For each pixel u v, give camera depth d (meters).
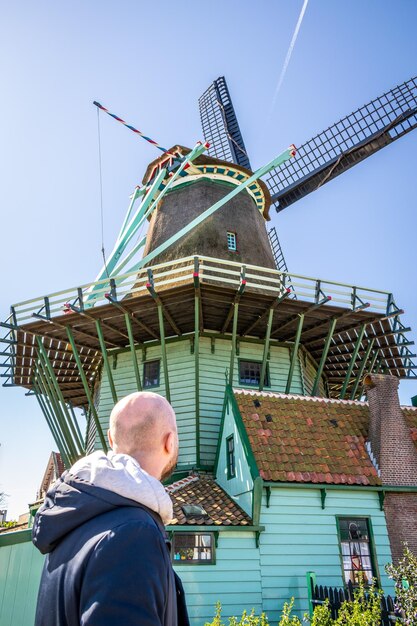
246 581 10.25
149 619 1.30
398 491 11.90
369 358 20.28
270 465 11.54
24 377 19.80
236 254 20.36
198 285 14.41
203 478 14.25
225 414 13.95
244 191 23.50
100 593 1.31
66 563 1.46
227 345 17.89
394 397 13.15
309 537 11.00
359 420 13.77
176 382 17.00
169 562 1.54
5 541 4.70
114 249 20.16
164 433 1.93
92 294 16.83
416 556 11.24
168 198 23.02
